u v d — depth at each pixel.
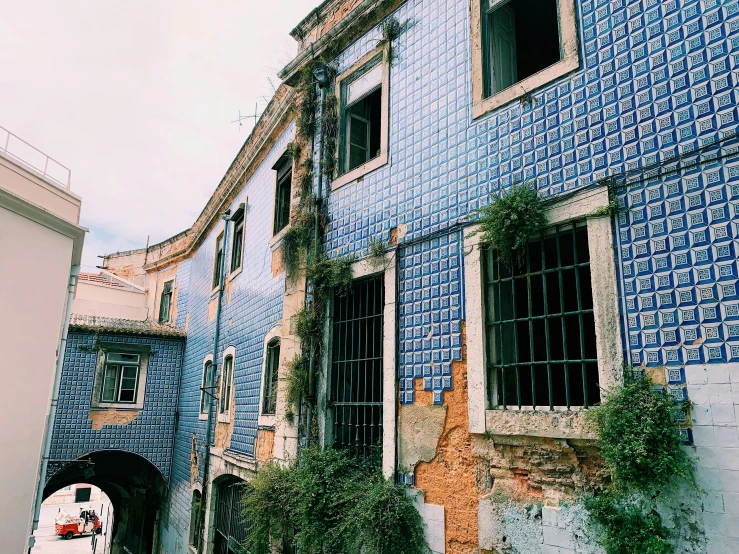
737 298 3.47
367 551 5.31
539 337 5.57
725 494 3.32
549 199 4.66
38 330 7.53
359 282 6.98
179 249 18.78
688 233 3.77
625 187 4.17
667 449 3.52
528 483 4.46
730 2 3.79
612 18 4.48
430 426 5.39
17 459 7.07
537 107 4.94
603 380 4.02
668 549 3.48
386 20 7.13
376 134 8.14
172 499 15.25
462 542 4.88
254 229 11.33
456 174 5.68
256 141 11.42
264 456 8.79
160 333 16.52
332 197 7.66
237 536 9.73
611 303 4.07
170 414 16.36
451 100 5.91
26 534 7.17
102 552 28.84
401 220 6.30
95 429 15.16
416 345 5.74
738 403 3.36
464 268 5.38
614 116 4.34
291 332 8.04
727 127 3.69
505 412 4.65
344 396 6.89
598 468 4.03
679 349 3.68
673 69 4.04
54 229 7.91
